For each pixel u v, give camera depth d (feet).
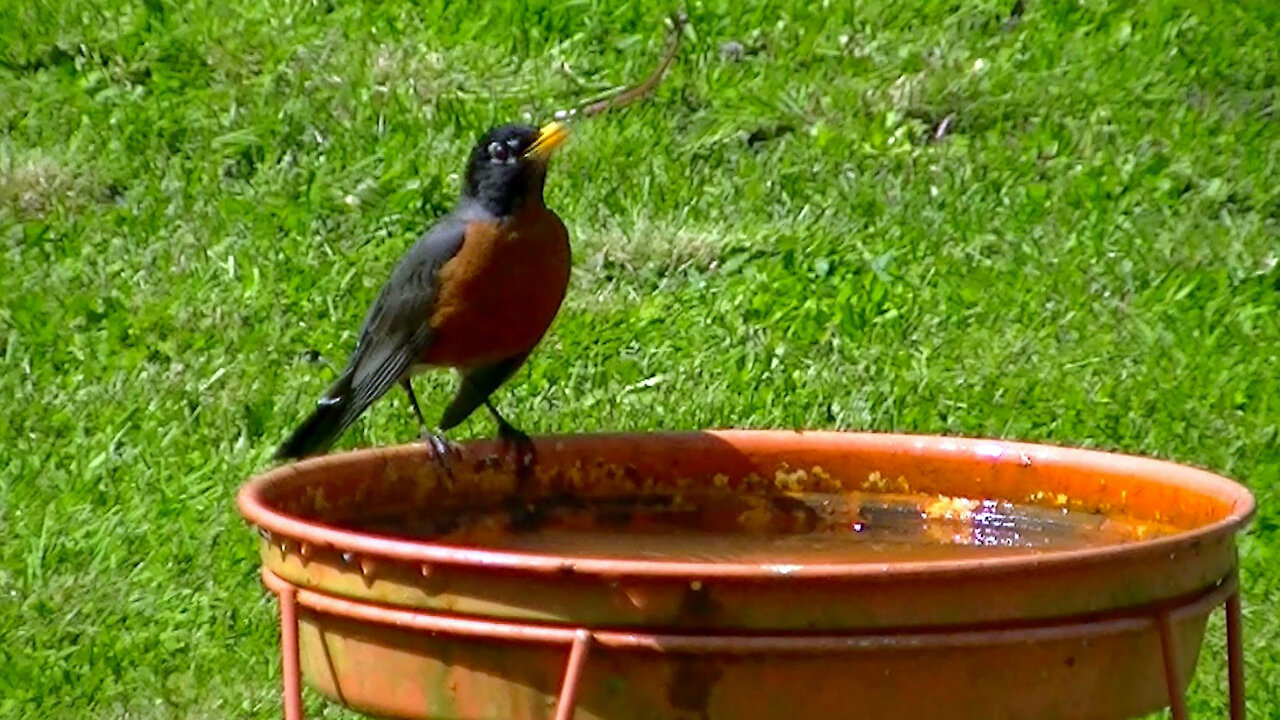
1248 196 38.83
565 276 23.20
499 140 22.57
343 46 44.09
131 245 37.52
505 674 14.07
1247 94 42.50
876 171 39.70
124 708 24.58
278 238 37.40
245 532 28.14
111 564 27.63
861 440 19.58
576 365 32.89
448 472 19.20
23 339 34.14
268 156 40.37
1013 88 42.34
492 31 44.60
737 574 13.42
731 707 13.73
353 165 39.73
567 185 38.93
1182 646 14.89
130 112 42.04
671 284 35.86
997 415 31.37
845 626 13.55
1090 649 14.17
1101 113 41.50
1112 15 44.86
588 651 13.69
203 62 43.55
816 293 35.14
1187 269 36.14
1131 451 30.60
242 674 25.26
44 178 39.86
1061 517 18.70
